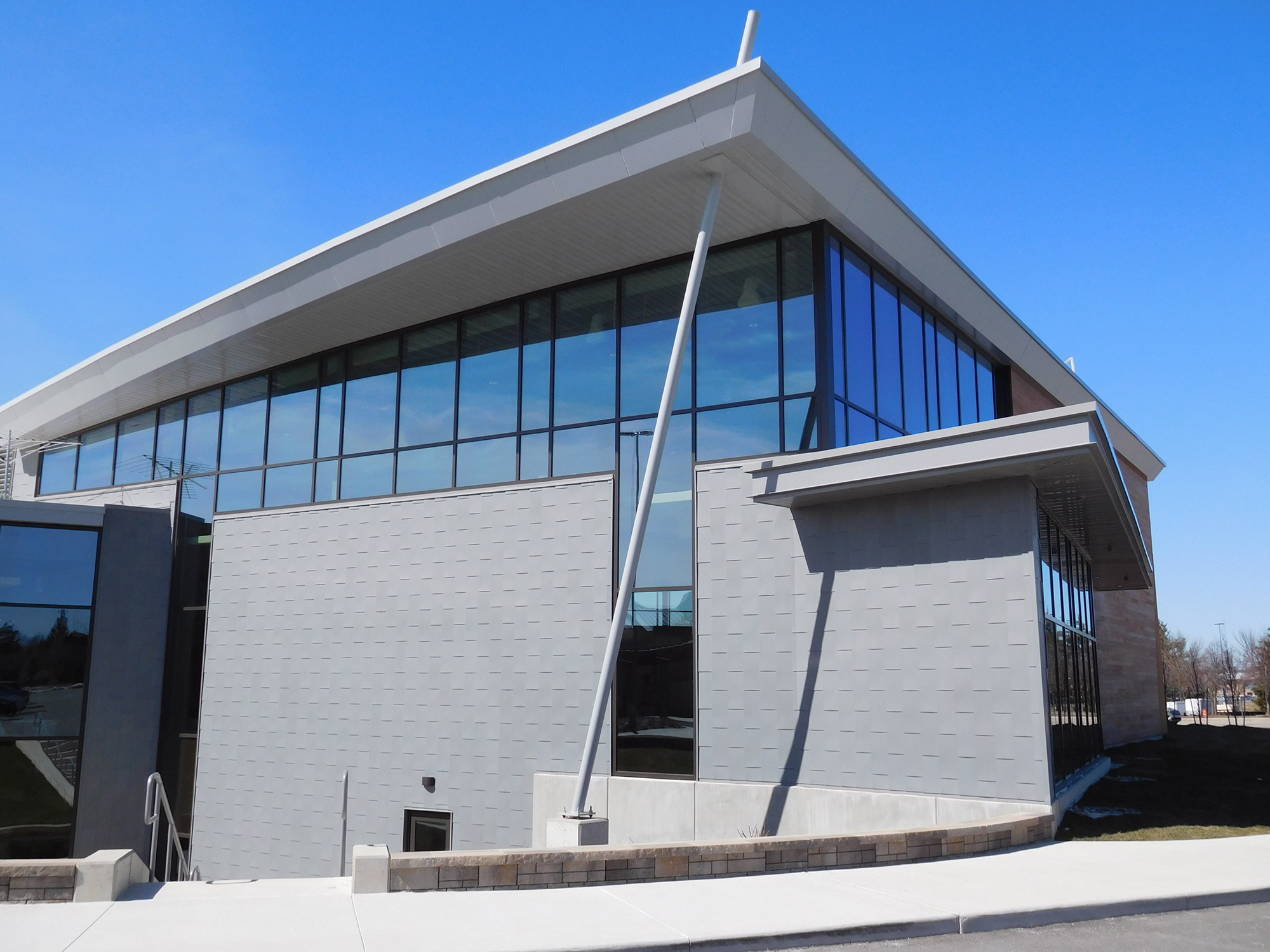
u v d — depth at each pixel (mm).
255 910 8117
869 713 13891
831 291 15938
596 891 8914
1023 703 12555
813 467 14281
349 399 21125
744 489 15648
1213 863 10570
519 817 16641
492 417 18828
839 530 14656
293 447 21906
